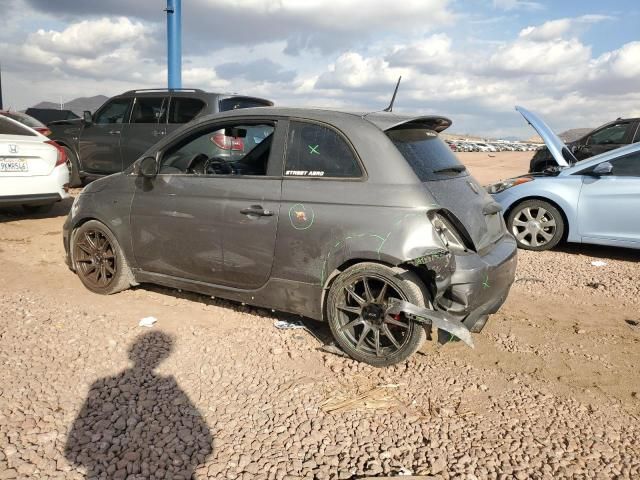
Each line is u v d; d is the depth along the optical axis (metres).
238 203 4.19
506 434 3.14
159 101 9.67
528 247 7.57
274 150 4.15
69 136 10.66
